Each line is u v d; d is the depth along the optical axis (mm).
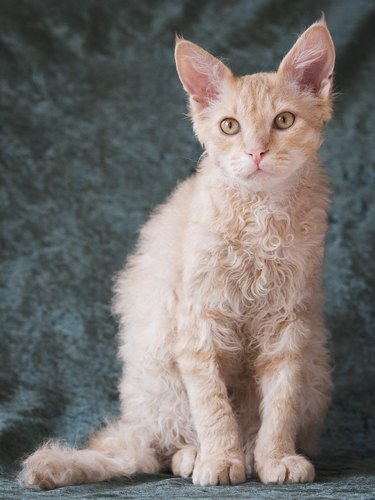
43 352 1207
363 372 1187
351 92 1307
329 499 843
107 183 1310
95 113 1339
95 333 1228
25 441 1060
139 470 984
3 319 1229
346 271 1245
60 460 931
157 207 1164
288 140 934
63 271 1266
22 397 1154
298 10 1347
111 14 1369
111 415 1130
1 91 1340
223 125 953
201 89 986
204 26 1357
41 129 1331
